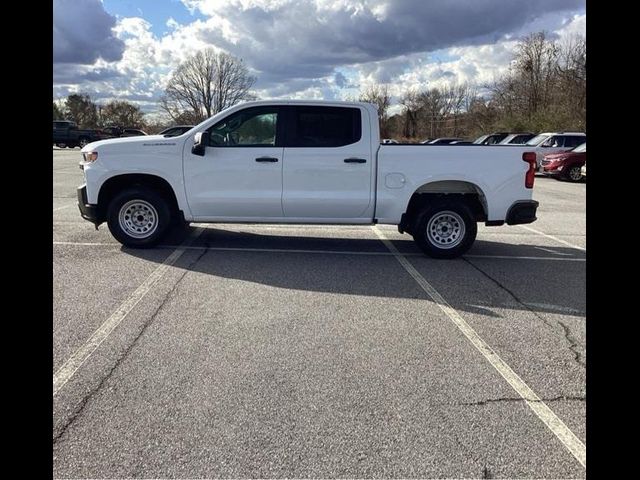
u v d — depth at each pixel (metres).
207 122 6.64
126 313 4.49
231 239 7.84
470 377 3.44
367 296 5.18
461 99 71.69
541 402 3.13
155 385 3.24
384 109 71.56
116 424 2.81
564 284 5.73
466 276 6.04
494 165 6.62
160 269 5.96
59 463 2.48
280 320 4.43
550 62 43.19
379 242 7.95
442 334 4.20
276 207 6.72
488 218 6.76
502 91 49.31
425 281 5.79
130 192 6.71
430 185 6.83
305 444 2.67
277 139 6.63
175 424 2.82
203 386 3.23
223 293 5.14
